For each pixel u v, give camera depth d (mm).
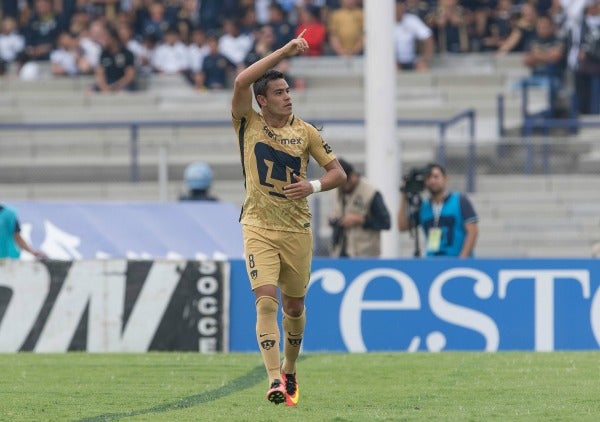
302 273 22500
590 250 52125
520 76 65125
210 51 65875
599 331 34719
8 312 33906
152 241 43188
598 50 61000
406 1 67125
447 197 37406
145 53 67875
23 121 62875
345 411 21938
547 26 62281
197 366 29875
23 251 41656
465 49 67562
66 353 33438
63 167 57000
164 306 34219
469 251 37156
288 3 69812
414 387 25531
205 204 44406
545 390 24828
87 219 42969
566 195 52812
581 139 51469
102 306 34062
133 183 54500
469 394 24312
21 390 25328
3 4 71250
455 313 34812
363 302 34812
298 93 63531
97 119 63188
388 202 42438
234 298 34469
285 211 22109
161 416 21484
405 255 50250
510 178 53219
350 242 38562
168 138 61281
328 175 22312
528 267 34812
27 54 69688
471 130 54906
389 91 42656
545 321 34750
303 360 31250
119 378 27422
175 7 68562
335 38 66562
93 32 68062
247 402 23375
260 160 22094
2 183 57062
